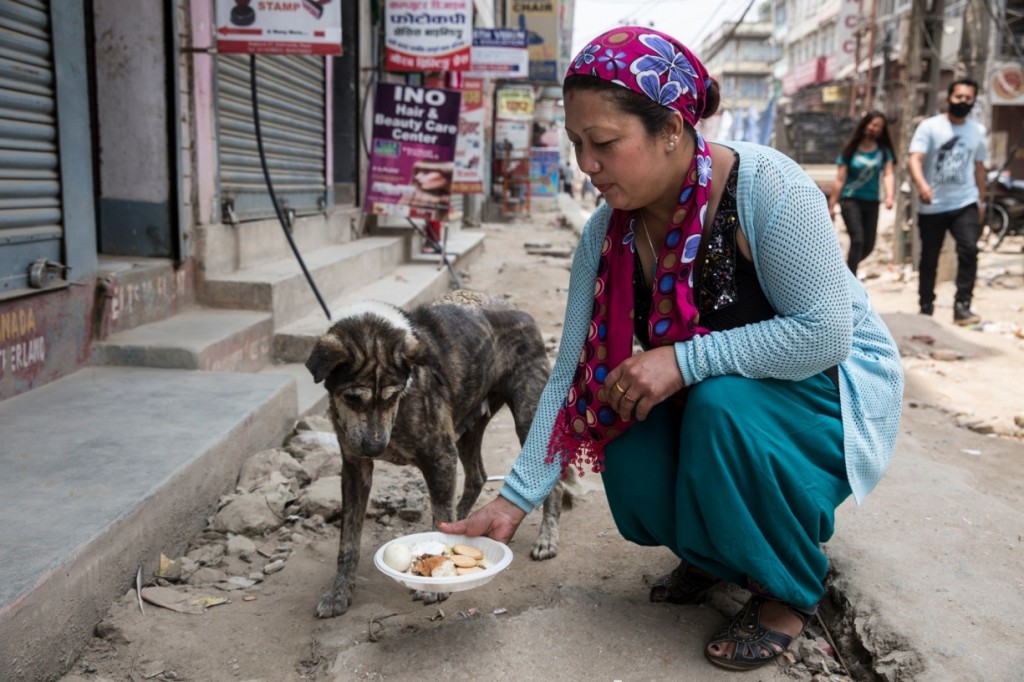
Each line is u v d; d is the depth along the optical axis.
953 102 8.96
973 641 2.71
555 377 2.98
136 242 6.45
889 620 2.82
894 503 3.82
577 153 2.46
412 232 11.87
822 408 2.67
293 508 4.10
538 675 2.72
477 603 3.27
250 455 4.49
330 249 9.66
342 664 2.80
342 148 11.34
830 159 36.44
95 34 6.27
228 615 3.22
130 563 3.25
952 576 3.12
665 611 3.12
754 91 80.44
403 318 3.30
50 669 2.74
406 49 10.84
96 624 3.02
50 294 4.89
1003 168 16.31
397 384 3.02
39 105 4.76
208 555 3.66
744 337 2.51
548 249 16.31
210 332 5.85
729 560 2.63
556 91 39.62
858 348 2.83
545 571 3.53
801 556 2.68
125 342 5.43
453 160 9.83
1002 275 12.96
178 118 6.34
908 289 12.04
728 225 2.52
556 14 26.19
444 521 3.42
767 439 2.55
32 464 3.67
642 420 2.61
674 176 2.47
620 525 2.99
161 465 3.70
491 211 25.67
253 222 7.75
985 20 13.94
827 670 2.78
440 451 3.37
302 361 6.73
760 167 2.49
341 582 3.27
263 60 8.05
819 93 52.44
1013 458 5.38
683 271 2.52
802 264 2.44
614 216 2.73
